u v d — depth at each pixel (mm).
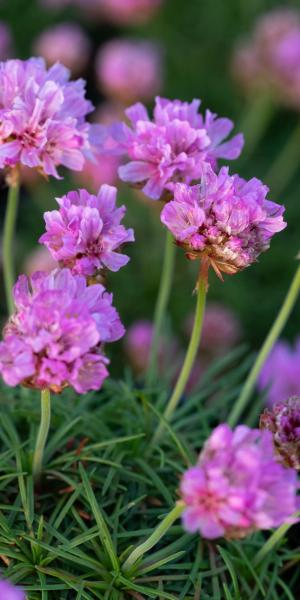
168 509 428
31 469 425
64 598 409
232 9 961
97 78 928
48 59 810
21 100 418
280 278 733
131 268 719
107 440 441
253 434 367
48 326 378
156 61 770
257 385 550
